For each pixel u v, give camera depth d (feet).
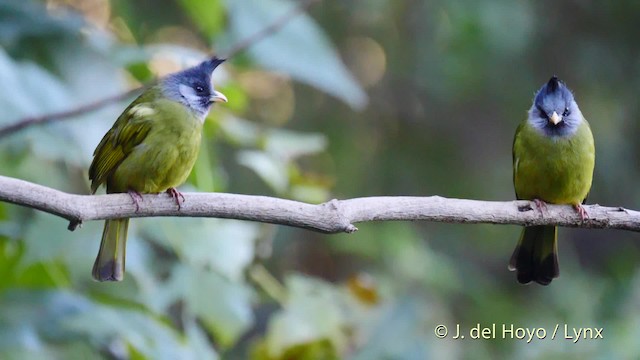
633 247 64.49
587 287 54.19
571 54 58.08
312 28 37.14
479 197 59.16
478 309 53.98
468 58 55.16
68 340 30.50
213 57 34.86
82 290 35.12
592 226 31.24
